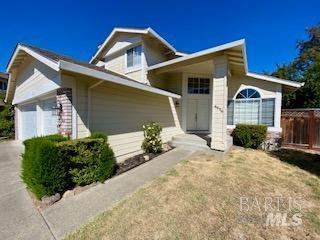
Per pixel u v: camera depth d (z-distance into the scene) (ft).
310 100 52.70
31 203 12.76
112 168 17.48
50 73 19.31
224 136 24.97
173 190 14.43
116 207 12.05
